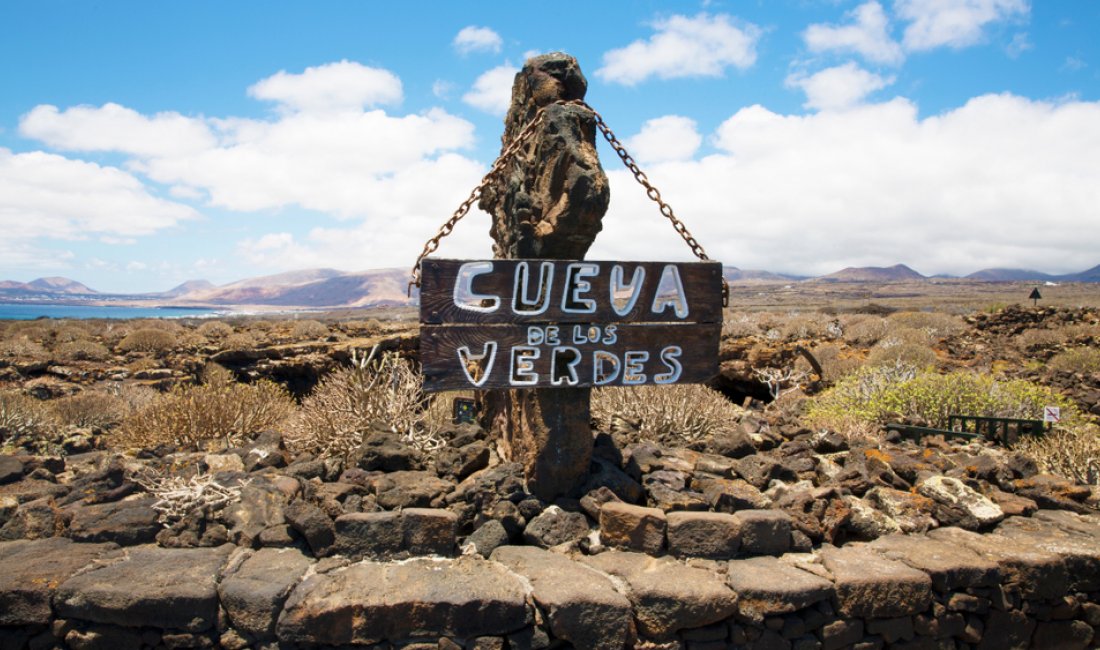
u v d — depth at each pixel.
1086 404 10.57
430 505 4.98
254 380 17.06
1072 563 4.89
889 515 5.44
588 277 4.93
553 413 5.02
